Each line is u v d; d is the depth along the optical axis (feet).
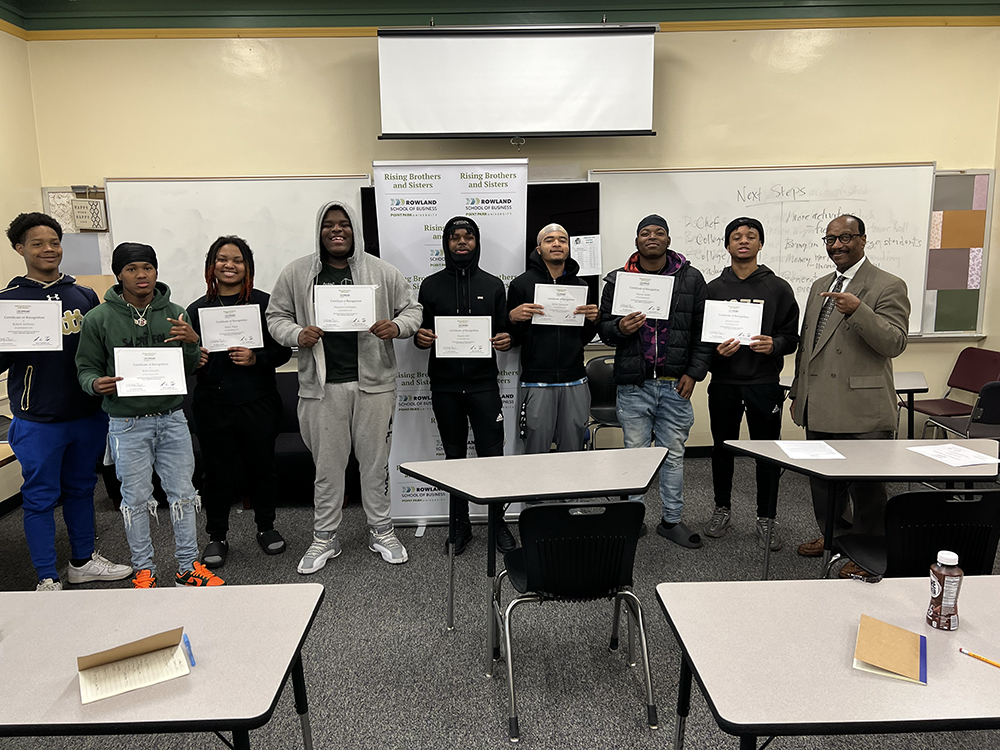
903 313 8.62
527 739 5.78
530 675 6.72
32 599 4.50
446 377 9.62
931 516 5.66
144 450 8.04
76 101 12.93
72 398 8.13
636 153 13.47
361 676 6.74
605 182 13.41
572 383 9.84
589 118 12.81
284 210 13.29
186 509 8.46
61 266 13.20
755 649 3.79
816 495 9.12
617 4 13.05
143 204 13.10
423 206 10.38
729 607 4.29
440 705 6.27
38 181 13.02
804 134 13.51
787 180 13.52
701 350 9.63
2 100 12.09
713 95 13.35
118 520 11.35
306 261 9.18
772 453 7.58
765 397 9.69
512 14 13.04
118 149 13.08
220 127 13.12
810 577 8.82
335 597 8.46
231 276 9.13
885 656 3.63
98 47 12.82
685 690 4.55
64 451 8.32
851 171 13.50
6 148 12.17
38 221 7.85
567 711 6.16
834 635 3.95
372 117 13.23
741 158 13.55
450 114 12.69
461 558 9.64
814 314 9.30
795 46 13.25
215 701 3.38
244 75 13.01
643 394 9.79
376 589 8.68
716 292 9.91
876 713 3.24
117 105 12.97
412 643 7.36
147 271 7.77
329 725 5.99
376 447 9.36
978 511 5.64
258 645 3.92
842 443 8.02
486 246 10.56
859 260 8.93
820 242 13.71
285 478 11.83
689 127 13.43
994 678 3.51
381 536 9.65
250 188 13.17
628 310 9.23
